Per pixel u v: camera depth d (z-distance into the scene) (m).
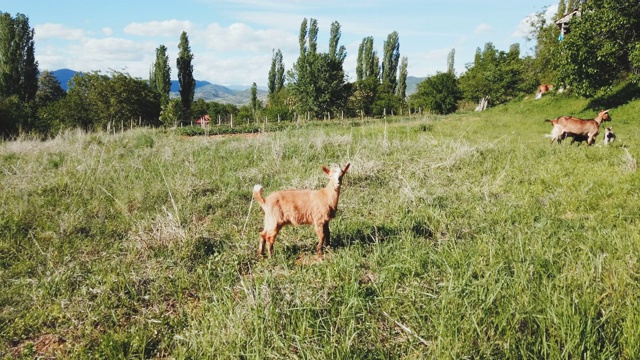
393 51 66.62
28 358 3.93
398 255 5.51
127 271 5.52
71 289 5.11
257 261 5.89
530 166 10.53
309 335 4.00
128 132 20.34
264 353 3.74
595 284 4.42
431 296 4.49
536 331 3.85
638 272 4.71
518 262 4.95
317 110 41.38
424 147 13.02
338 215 7.52
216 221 7.41
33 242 6.43
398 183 9.24
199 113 65.06
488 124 23.86
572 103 29.67
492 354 3.63
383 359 3.62
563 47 25.28
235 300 4.71
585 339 3.52
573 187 8.46
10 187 9.08
